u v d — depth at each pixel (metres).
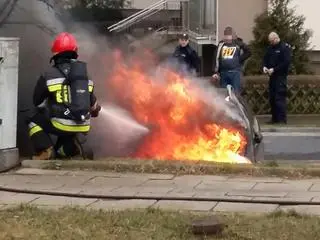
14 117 7.62
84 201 6.16
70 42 7.80
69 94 7.70
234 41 12.88
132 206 5.92
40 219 5.38
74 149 7.95
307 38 15.95
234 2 16.88
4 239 4.89
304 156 10.03
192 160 7.88
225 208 5.83
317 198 6.13
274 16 15.80
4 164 7.47
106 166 7.44
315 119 14.28
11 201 6.18
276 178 7.06
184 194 6.34
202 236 4.91
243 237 4.85
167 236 4.91
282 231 5.00
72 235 4.96
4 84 7.51
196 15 18.80
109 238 4.89
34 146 7.89
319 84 15.11
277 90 13.51
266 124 13.39
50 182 6.93
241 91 13.24
